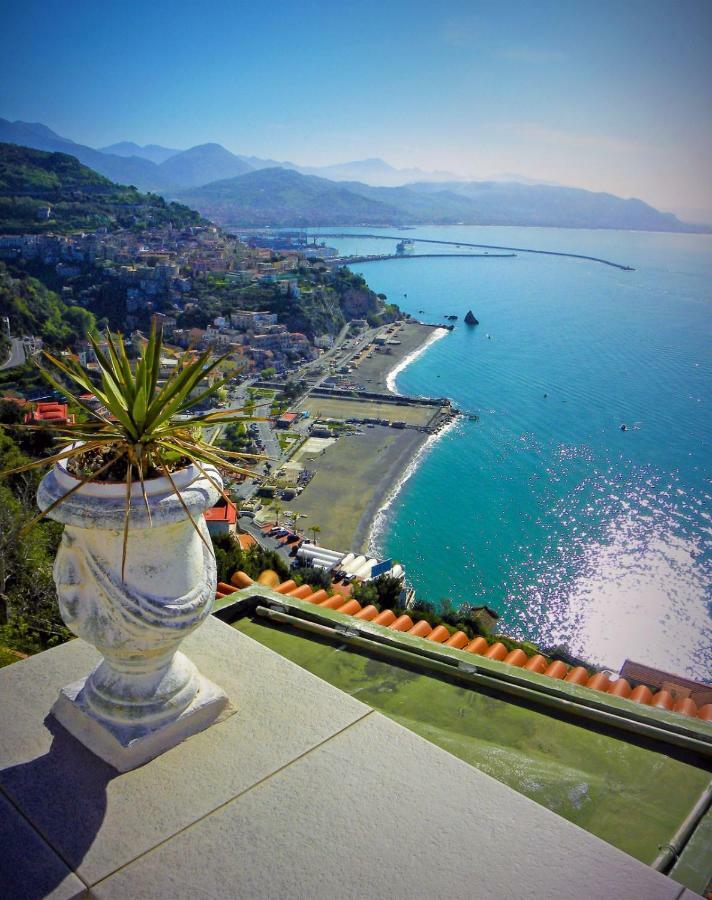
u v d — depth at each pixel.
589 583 63.41
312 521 74.94
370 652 5.71
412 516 76.06
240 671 4.51
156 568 3.60
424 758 3.79
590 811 4.10
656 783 4.34
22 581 19.56
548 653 54.09
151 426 3.75
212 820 3.39
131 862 3.18
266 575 8.34
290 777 3.65
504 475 87.38
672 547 69.56
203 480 3.75
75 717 3.94
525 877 3.12
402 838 3.30
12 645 17.02
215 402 114.50
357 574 61.97
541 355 155.50
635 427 105.88
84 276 191.00
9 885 3.07
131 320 173.25
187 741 3.88
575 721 4.89
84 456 3.96
